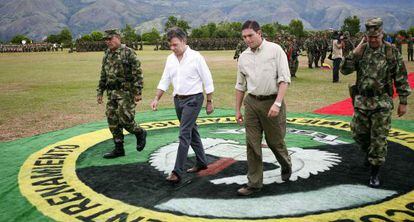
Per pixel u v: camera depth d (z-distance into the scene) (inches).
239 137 263.1
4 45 2488.9
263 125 166.6
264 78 161.0
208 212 152.3
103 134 282.4
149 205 160.2
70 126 314.8
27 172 203.3
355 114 177.5
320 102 395.9
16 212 156.7
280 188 174.6
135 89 212.4
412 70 691.4
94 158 225.8
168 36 184.5
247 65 164.4
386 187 173.9
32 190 178.9
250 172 168.7
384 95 170.1
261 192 170.4
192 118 185.9
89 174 198.5
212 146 240.7
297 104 386.6
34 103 430.6
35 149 246.4
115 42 209.9
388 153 221.8
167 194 170.9
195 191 173.5
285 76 158.2
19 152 240.5
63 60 1321.4
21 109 394.0
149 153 232.5
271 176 189.2
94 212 155.4
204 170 199.2
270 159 213.9
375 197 163.5
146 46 2800.2
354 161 209.5
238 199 163.8
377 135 170.1
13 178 194.7
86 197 169.9
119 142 224.2
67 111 380.8
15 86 592.4
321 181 181.8
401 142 242.2
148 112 362.9
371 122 172.4
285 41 616.7
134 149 242.4
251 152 167.6
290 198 163.6
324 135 264.5
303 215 148.3
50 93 510.6
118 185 183.0
